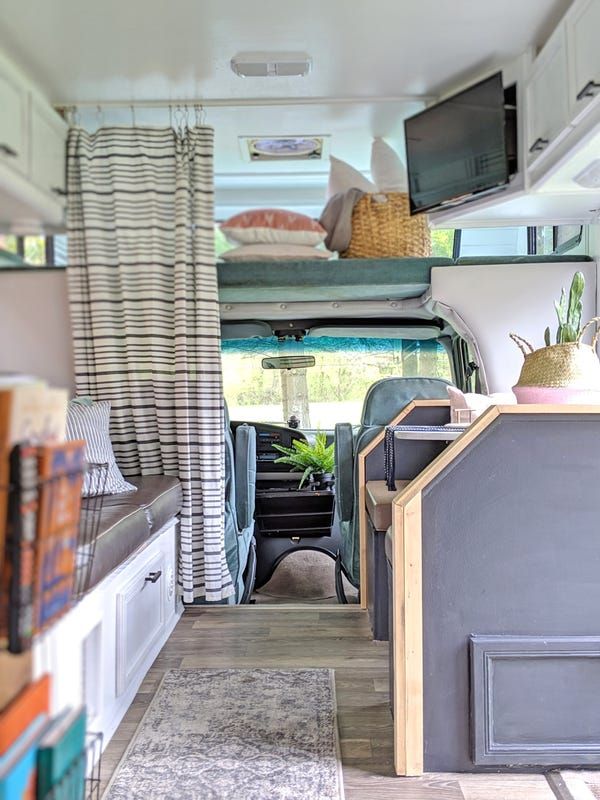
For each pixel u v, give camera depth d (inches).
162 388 124.1
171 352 125.0
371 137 145.6
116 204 123.0
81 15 96.2
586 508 69.8
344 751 74.6
